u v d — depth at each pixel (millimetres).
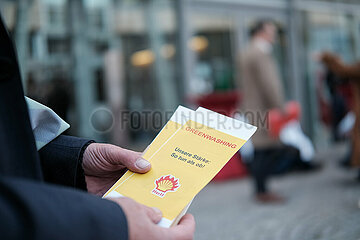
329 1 8125
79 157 1060
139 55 5777
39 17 4863
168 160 953
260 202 4129
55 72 4906
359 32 8688
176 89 6113
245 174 5301
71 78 5078
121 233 686
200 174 911
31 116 1031
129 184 929
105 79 5410
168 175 927
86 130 5168
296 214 3711
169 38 6074
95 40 5387
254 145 4098
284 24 7426
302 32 7641
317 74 7750
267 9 7160
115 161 1040
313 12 7840
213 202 4270
